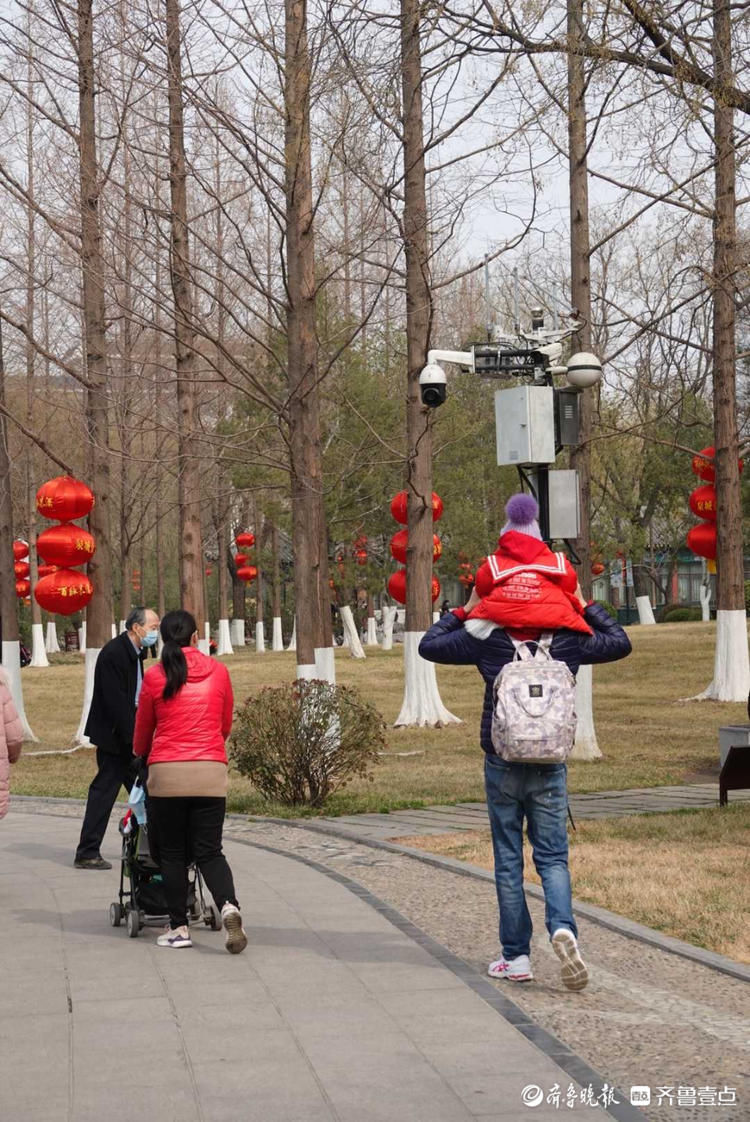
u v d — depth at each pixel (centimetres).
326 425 3450
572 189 1809
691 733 2178
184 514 2273
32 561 4803
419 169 2038
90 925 780
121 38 1577
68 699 3388
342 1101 455
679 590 7625
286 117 1519
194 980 636
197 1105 453
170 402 2780
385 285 1684
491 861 1015
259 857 1050
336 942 721
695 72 1185
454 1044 523
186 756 701
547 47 1230
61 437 3678
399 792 1516
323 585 1838
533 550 620
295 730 1391
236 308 2634
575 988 589
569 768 1756
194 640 736
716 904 820
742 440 2508
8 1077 486
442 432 3816
